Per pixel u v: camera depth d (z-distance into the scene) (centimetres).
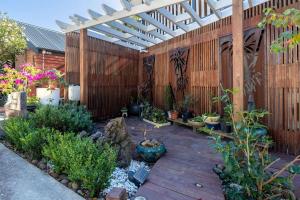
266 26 392
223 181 254
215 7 423
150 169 304
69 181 246
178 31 605
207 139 454
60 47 1015
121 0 407
